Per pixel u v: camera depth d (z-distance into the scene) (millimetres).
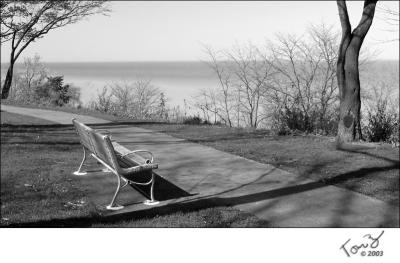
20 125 14953
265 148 11125
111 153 6395
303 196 7242
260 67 17688
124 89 22641
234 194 7309
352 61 11938
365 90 17172
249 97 17938
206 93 19062
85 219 5992
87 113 19250
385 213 6496
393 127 12945
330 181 8141
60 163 9242
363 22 11758
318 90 16422
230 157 10133
